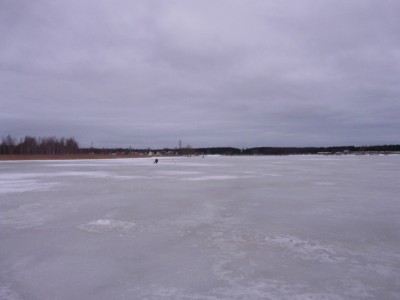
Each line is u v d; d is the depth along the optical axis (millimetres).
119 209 10180
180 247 6367
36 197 12656
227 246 6414
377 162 51562
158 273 5109
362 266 5367
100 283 4766
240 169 31031
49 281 4844
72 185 16688
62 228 7828
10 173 25438
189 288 4578
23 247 6418
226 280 4832
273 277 4934
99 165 40406
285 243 6602
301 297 4297
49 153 101250
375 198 12305
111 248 6324
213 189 14984
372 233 7367
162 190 14625
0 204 11109
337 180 19281
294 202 11453
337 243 6609
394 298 4281
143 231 7539
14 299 4297
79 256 5891
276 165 40281
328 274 5039
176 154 143500
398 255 5895
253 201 11656
